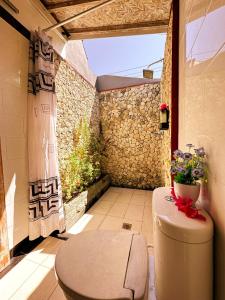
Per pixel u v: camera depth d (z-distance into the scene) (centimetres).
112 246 93
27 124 168
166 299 70
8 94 147
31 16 169
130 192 359
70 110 272
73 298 67
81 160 290
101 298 63
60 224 191
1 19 138
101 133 414
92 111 370
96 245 93
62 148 246
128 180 393
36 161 170
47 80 173
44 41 168
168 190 107
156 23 206
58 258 85
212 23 67
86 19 201
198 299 65
